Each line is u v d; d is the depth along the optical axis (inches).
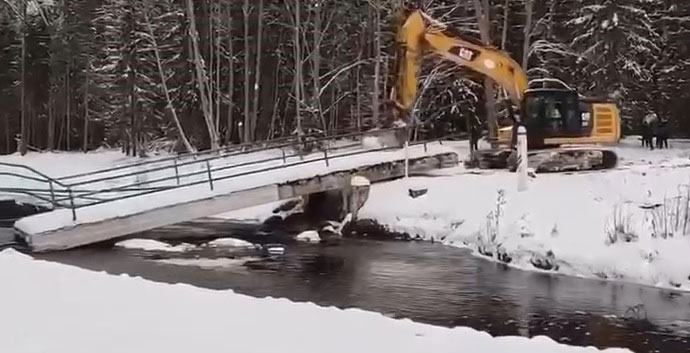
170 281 588.7
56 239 764.0
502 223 707.4
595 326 444.8
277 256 717.9
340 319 308.5
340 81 1886.1
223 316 305.4
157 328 283.1
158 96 2096.5
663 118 1715.1
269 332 281.6
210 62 1856.5
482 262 666.2
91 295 338.0
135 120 2123.5
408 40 967.0
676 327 442.0
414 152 1012.5
